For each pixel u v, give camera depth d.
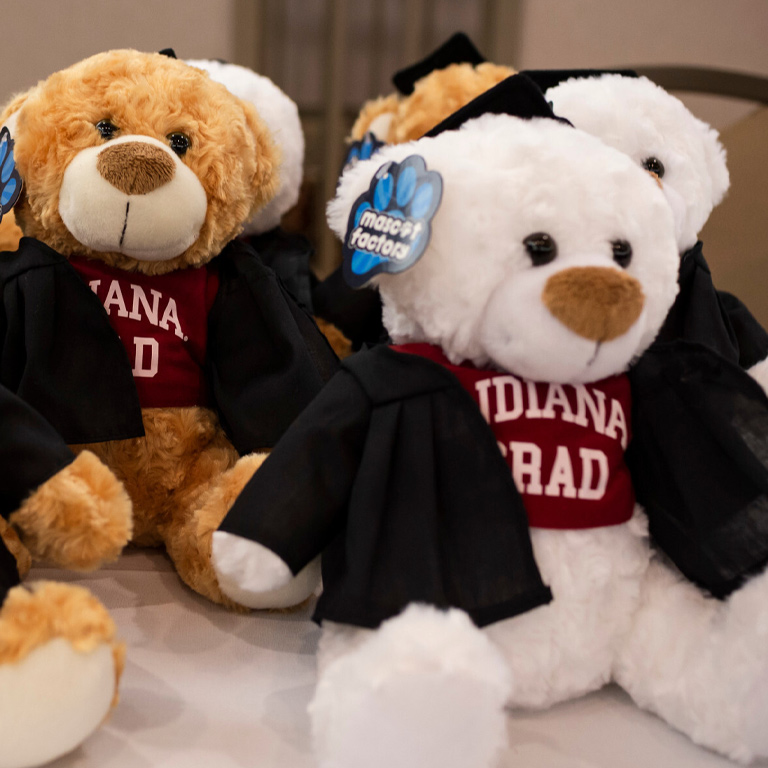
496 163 0.56
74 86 0.70
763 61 2.04
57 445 0.54
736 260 1.52
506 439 0.56
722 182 0.90
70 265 0.70
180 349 0.74
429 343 0.61
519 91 0.62
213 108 0.73
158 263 0.73
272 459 0.55
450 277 0.55
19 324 0.68
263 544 0.51
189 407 0.75
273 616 0.70
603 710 0.60
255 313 0.75
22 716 0.44
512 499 0.55
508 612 0.53
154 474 0.73
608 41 2.01
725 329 0.81
